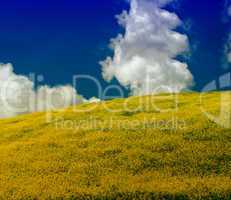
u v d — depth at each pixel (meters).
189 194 23.53
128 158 30.55
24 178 28.20
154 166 29.16
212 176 27.14
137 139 34.44
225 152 30.94
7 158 32.72
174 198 23.36
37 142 36.31
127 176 27.28
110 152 32.09
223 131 35.22
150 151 31.69
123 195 23.72
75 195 23.98
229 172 27.86
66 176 27.92
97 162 30.28
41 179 27.66
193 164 29.17
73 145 34.38
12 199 24.25
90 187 25.48
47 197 24.06
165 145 32.62
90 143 34.53
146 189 24.28
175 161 29.69
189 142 33.16
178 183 25.50
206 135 34.44
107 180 26.50
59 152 33.03
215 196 23.44
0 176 28.80
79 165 29.88
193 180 26.11
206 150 31.39
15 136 39.88
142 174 27.77
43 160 31.58
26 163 31.27
